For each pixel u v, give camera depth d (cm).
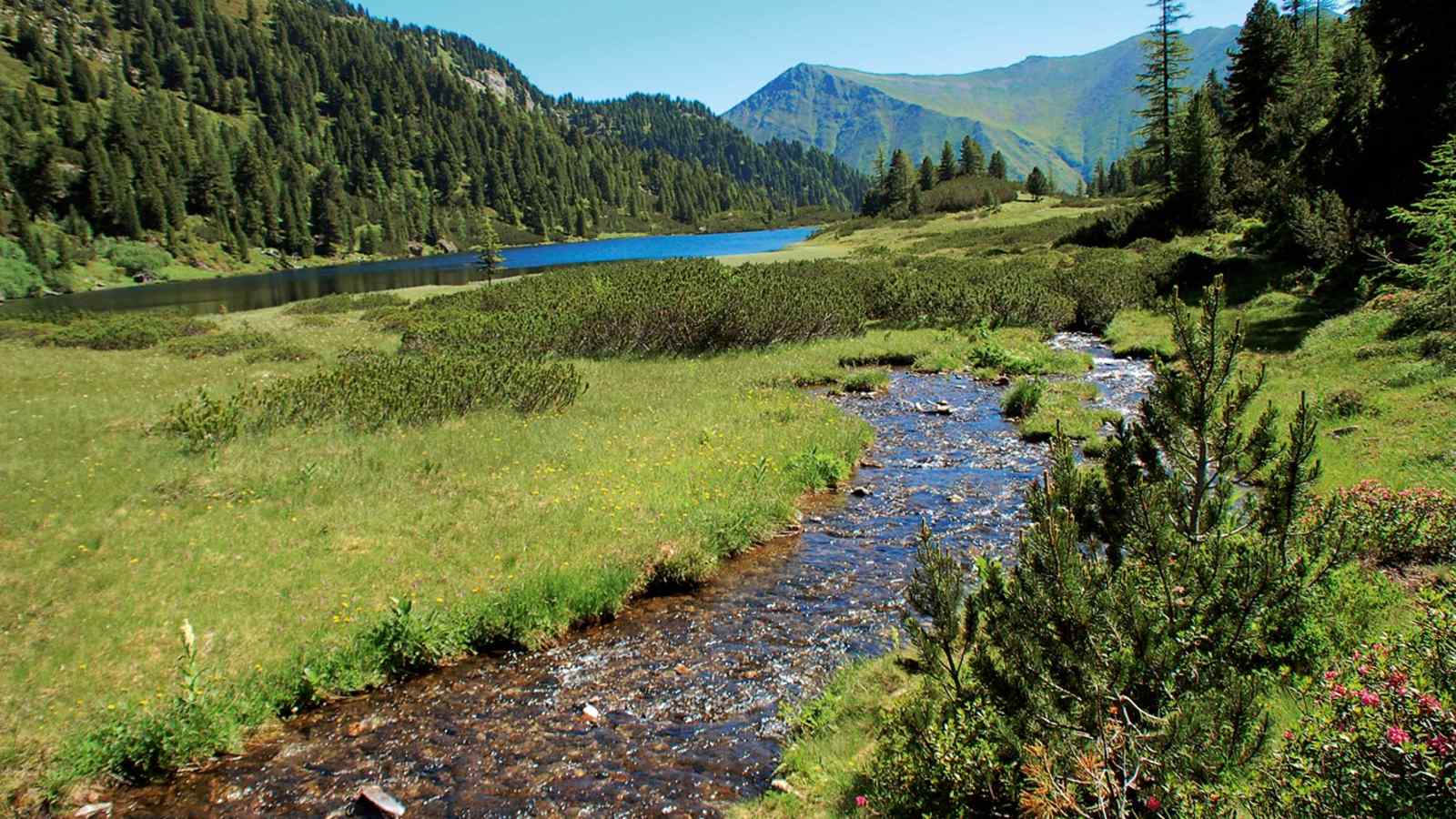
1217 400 619
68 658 857
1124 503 616
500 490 1416
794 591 1093
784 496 1435
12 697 784
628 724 783
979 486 1534
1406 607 650
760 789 662
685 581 1132
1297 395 1622
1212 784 407
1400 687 398
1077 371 2581
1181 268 3750
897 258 5894
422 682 884
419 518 1291
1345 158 3338
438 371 2150
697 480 1464
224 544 1166
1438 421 1247
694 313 3066
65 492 1365
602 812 648
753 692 834
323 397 1967
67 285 10325
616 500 1366
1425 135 2806
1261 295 3019
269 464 1544
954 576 586
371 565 1103
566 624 993
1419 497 863
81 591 1010
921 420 2086
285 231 15738
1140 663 457
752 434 1797
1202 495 607
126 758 720
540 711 816
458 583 1054
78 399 2141
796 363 2806
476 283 7388
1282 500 571
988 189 10650
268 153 18288
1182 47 6762
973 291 3728
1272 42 5678
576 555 1143
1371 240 2569
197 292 8856
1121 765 412
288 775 721
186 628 810
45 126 15862
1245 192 5091
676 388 2353
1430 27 2839
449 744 761
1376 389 1521
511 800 670
